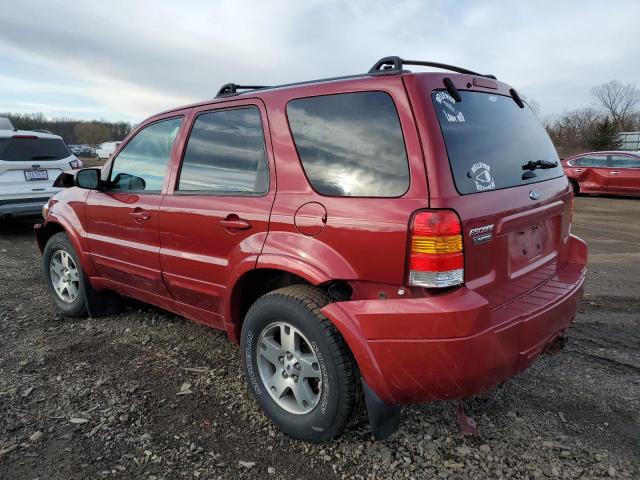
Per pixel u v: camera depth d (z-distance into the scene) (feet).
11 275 19.54
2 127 34.30
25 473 8.00
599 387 10.62
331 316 7.82
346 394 7.98
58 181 14.25
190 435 9.05
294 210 8.64
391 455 8.49
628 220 35.24
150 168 12.07
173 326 14.14
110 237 12.90
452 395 7.38
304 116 8.93
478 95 8.85
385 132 7.84
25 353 12.37
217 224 9.89
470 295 7.27
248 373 9.46
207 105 10.89
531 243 9.12
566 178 10.78
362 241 7.70
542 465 8.21
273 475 8.04
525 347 7.95
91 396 10.34
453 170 7.50
